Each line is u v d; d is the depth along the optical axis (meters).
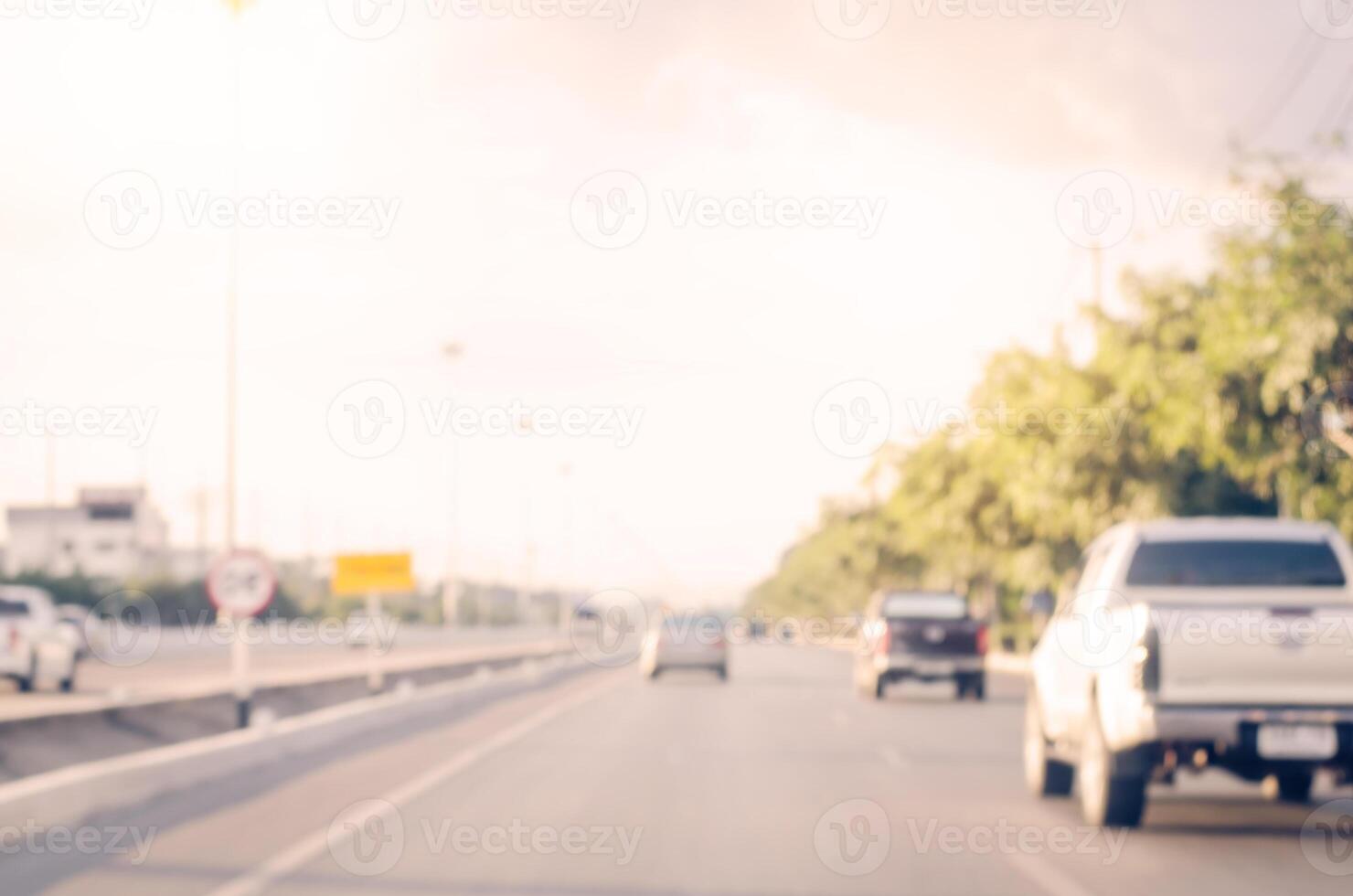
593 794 18.08
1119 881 12.13
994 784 19.08
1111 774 14.52
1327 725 13.81
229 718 25.55
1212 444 30.36
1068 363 39.09
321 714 27.19
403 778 19.88
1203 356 29.56
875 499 98.06
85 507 137.00
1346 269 27.89
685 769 21.00
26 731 18.33
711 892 11.74
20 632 37.78
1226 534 15.61
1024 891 11.77
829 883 12.11
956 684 39.94
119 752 20.55
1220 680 13.90
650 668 51.34
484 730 28.81
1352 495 29.00
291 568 119.31
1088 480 37.41
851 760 22.41
